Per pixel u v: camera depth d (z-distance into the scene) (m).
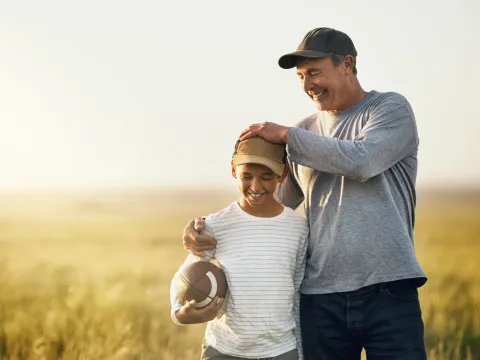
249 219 4.26
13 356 7.23
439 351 7.00
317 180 4.36
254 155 4.10
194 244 4.24
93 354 7.05
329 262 4.21
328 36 4.27
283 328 4.18
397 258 4.09
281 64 4.40
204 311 4.03
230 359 4.16
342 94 4.33
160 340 7.45
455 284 9.97
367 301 4.15
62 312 8.02
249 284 4.14
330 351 4.27
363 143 4.04
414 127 4.27
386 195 4.17
